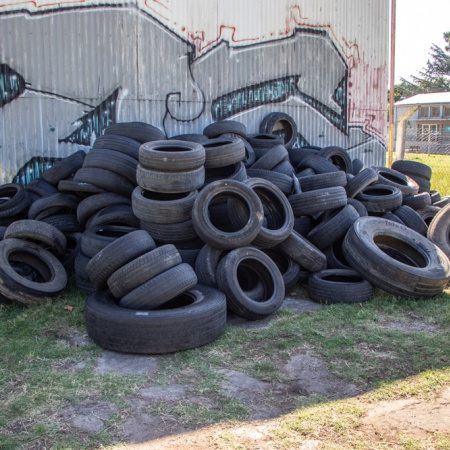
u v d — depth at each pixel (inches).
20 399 167.2
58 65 370.3
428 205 388.2
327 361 198.1
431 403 165.5
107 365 194.2
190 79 429.4
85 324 232.1
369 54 576.7
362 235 278.4
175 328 201.6
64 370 189.8
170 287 212.7
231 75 455.2
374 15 573.9
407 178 421.1
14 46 354.9
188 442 143.9
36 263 279.4
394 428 151.1
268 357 201.6
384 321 240.4
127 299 213.9
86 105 382.9
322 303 269.6
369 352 205.6
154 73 409.1
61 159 378.0
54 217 309.1
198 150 276.5
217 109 449.4
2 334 222.1
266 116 482.0
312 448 140.8
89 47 379.9
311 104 524.7
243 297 231.9
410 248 300.5
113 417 156.9
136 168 293.4
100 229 287.1
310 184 330.3
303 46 508.4
